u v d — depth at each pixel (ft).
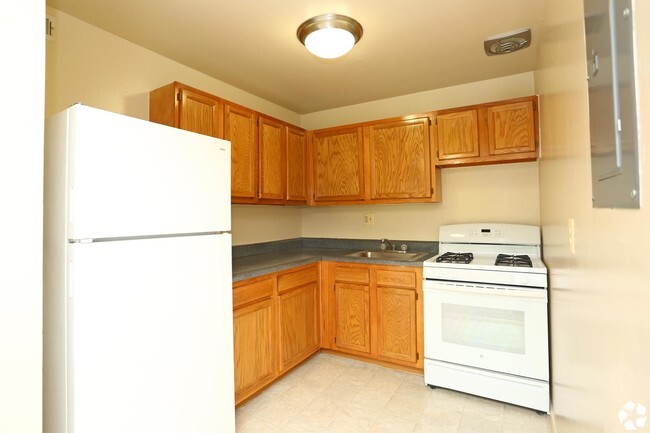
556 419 5.68
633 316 1.99
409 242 10.43
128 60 7.09
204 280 5.32
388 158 9.55
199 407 5.14
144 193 4.51
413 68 8.57
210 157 5.53
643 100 1.72
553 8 4.90
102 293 4.02
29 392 3.33
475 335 7.35
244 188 8.12
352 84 9.56
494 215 9.33
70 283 3.83
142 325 4.42
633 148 1.85
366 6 5.99
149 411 4.46
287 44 7.29
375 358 8.82
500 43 7.24
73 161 3.83
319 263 9.58
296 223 12.02
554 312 5.91
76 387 3.77
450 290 7.58
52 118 4.08
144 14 6.18
